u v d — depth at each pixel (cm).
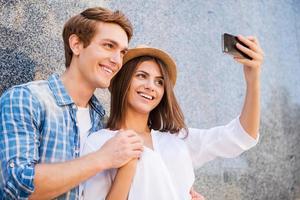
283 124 393
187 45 312
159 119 179
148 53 173
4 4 211
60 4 236
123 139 143
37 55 221
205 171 304
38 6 225
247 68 180
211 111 320
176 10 310
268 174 361
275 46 405
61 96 155
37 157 138
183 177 163
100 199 150
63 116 153
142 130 175
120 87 171
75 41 165
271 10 410
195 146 185
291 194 382
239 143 180
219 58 337
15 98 144
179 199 159
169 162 164
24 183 127
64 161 142
